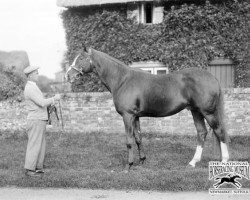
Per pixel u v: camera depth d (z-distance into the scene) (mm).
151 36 17406
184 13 16969
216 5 16875
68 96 14172
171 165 8734
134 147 10961
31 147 7840
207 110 8000
